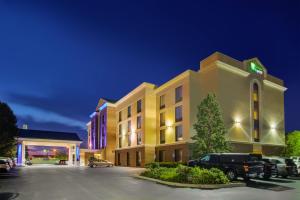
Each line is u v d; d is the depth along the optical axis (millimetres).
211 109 33656
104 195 14570
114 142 62594
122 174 30094
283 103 49219
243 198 13805
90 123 78062
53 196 14227
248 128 41812
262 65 46156
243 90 42219
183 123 40281
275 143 45875
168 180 20328
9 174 30266
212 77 39906
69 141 68375
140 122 50062
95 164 50312
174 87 43500
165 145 44250
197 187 17562
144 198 13656
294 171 25109
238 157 22047
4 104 39094
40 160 89938
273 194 15219
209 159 23219
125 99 57562
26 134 66000
